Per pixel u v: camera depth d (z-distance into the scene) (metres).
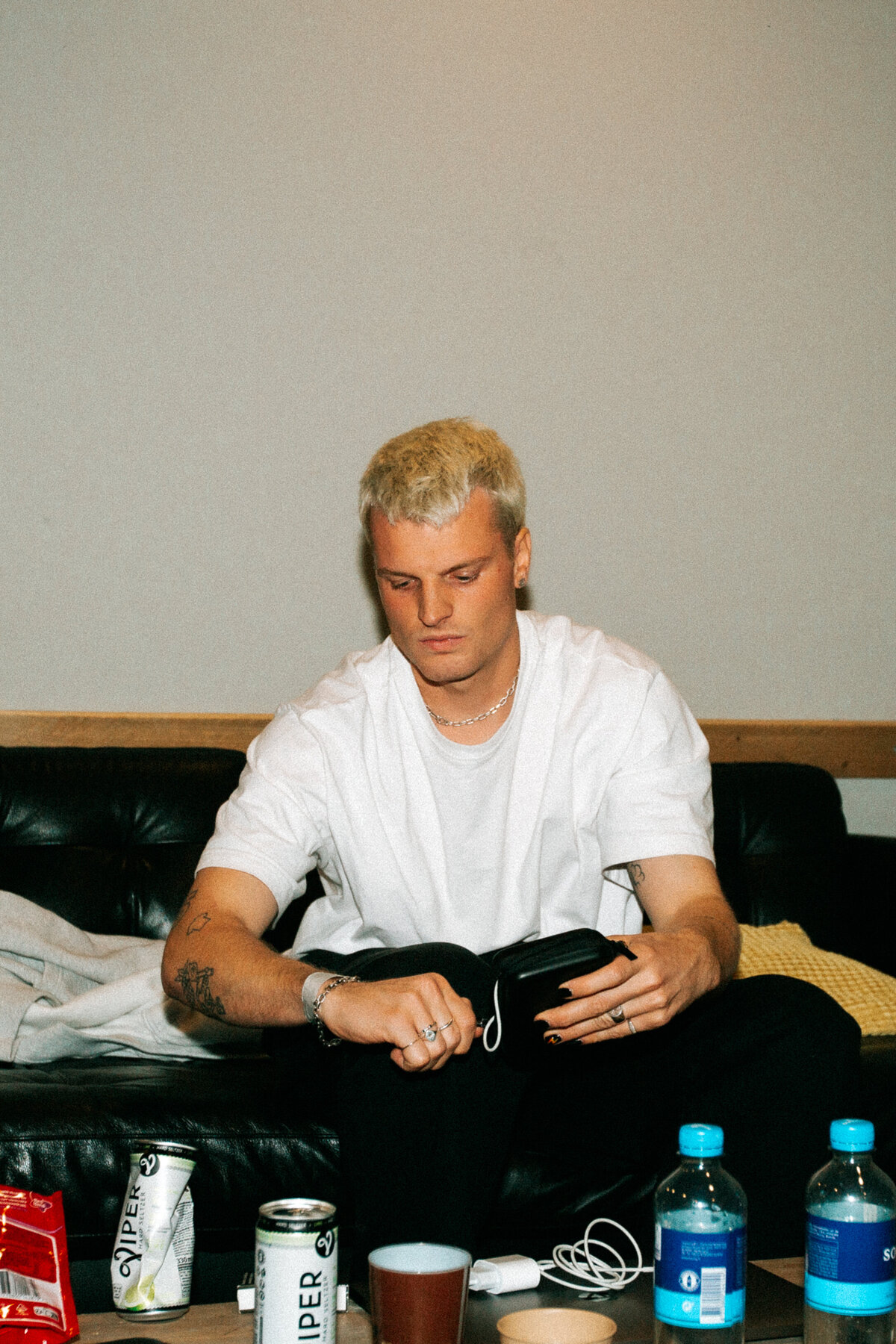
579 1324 0.86
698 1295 0.83
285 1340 0.81
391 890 1.39
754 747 2.64
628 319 2.63
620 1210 1.47
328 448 2.44
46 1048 1.59
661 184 2.67
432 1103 1.08
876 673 2.78
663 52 2.68
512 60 2.58
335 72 2.47
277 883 1.33
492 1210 1.41
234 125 2.40
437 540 1.23
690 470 2.66
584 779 1.41
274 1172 1.38
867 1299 0.84
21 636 2.27
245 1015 1.11
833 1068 1.20
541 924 1.43
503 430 2.54
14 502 2.27
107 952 1.80
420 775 1.41
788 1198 1.19
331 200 2.46
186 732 2.31
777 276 2.75
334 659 2.43
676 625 2.64
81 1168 1.33
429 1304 0.82
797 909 2.25
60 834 1.93
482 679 1.35
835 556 2.76
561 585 2.57
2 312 2.28
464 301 2.53
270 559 2.40
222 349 2.38
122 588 2.32
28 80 2.30
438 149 2.53
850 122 2.81
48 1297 0.88
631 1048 1.29
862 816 2.73
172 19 2.38
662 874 1.34
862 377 2.80
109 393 2.33
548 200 2.59
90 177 2.33
